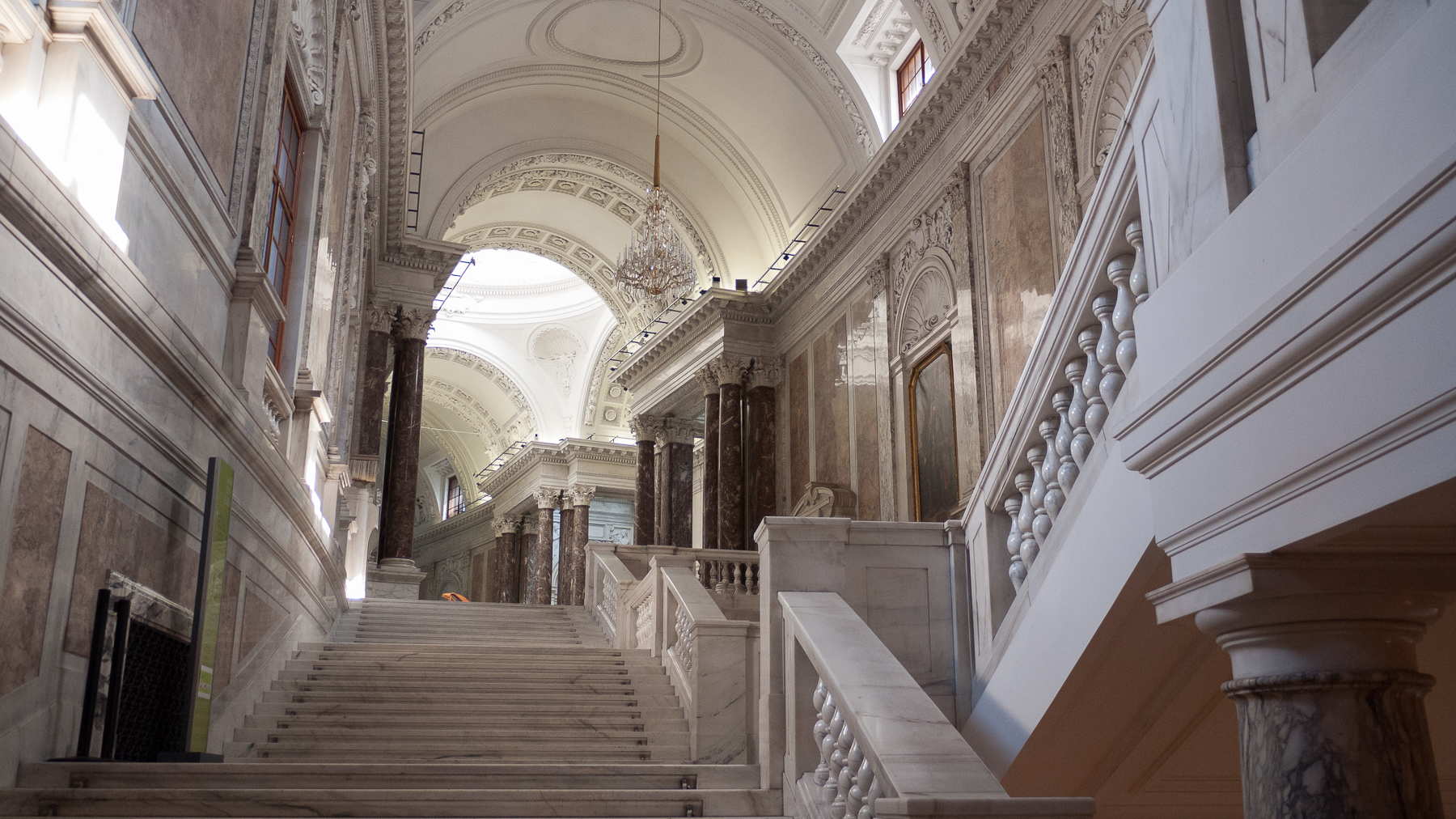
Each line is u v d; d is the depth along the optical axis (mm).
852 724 3865
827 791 4160
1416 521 2336
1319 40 2594
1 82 4102
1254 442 2646
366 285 18016
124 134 4605
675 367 22797
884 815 3262
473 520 37531
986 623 4953
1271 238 2584
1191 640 4020
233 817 4258
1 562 3672
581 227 25359
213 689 6129
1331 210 2352
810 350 19797
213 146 6086
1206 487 2875
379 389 18891
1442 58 2020
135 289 4645
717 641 7605
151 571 5195
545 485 30828
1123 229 3742
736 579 15547
